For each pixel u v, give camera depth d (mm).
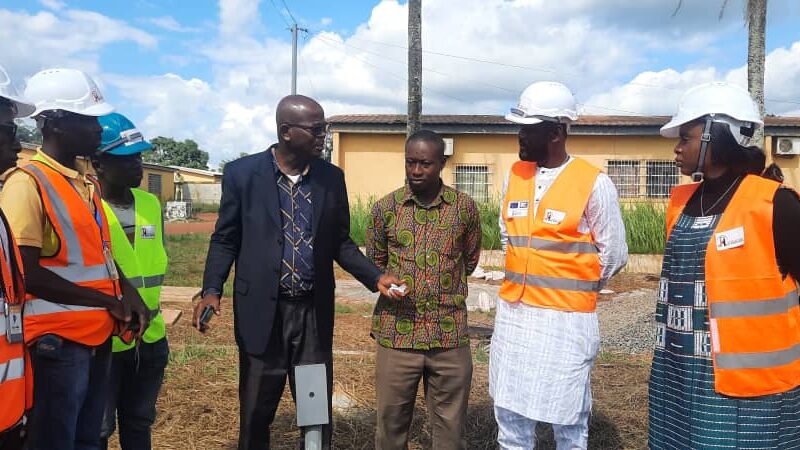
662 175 16016
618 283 10742
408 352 3170
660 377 2434
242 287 2928
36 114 2469
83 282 2510
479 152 16234
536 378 2902
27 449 2318
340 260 3180
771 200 2111
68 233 2469
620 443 3883
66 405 2494
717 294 2188
